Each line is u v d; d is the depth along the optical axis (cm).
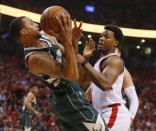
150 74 2766
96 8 3008
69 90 335
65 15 316
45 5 2820
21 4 2545
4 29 2738
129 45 2572
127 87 461
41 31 329
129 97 463
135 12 3053
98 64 409
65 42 309
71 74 310
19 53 2694
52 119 1606
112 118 408
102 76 372
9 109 1639
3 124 1362
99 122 338
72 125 337
